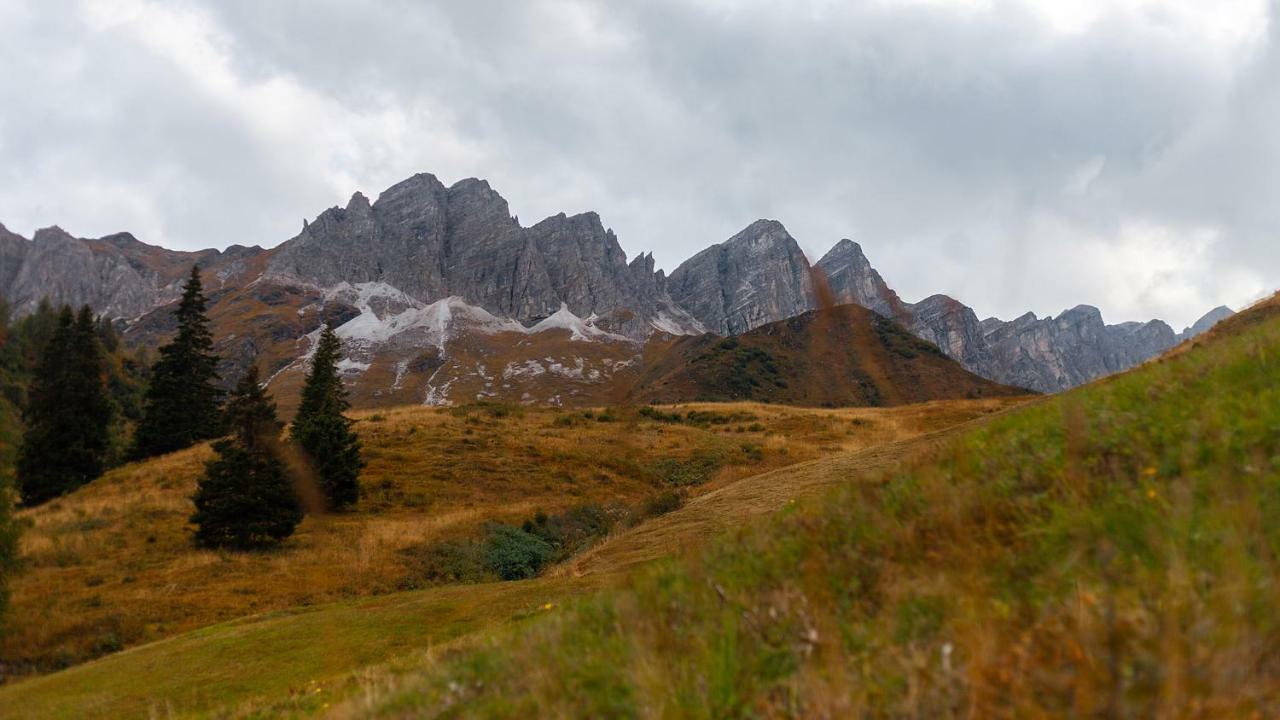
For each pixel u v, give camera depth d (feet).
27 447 157.38
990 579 11.51
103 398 173.17
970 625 9.78
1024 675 8.39
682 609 14.76
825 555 15.03
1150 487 12.23
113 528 100.37
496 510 114.01
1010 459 16.57
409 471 134.62
